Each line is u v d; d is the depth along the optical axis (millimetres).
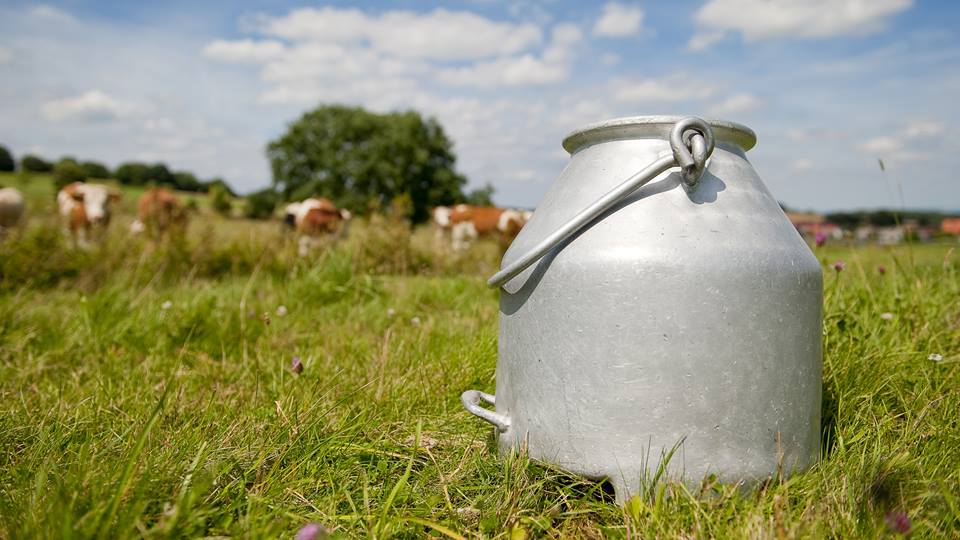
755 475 831
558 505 847
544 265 884
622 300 828
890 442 942
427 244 3986
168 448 886
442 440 1060
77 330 1634
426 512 833
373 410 1108
